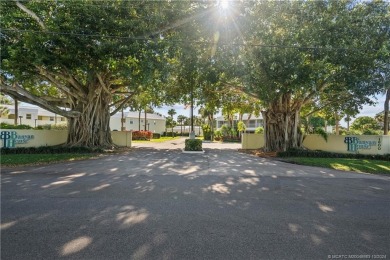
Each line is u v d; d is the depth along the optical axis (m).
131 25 12.70
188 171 10.61
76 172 9.85
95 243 3.89
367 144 18.75
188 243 3.94
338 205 6.08
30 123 43.84
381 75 15.23
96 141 18.78
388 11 15.32
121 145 24.28
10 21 12.70
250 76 14.25
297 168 11.82
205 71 15.37
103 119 19.67
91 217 5.00
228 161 14.05
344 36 14.09
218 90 20.70
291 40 13.55
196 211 5.45
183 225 4.66
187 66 15.36
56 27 11.98
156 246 3.82
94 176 9.16
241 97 24.64
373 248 3.87
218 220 4.95
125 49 12.52
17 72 13.63
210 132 44.25
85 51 12.75
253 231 4.44
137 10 13.46
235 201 6.28
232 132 42.72
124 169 10.75
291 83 13.56
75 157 13.81
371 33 14.37
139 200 6.22
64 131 20.52
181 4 13.58
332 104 19.64
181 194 6.88
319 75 13.70
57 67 14.43
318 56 14.11
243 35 14.07
